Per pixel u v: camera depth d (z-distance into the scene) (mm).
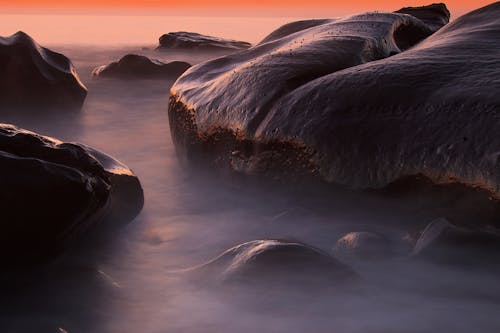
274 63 4238
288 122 3717
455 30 4480
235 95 4168
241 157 3994
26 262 2760
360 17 5488
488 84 3281
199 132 4383
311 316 2338
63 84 6891
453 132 3139
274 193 3818
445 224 2945
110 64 10617
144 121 6852
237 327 2303
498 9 4496
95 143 5758
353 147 3428
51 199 2701
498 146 2951
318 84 3775
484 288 2625
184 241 3293
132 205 3461
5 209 2635
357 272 2697
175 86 5078
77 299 2543
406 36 5652
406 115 3352
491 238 2883
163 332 2295
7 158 2719
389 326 2289
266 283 2467
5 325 2322
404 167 3238
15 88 6590
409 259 2879
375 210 3385
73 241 2930
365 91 3561
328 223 3467
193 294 2572
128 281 2750
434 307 2451
